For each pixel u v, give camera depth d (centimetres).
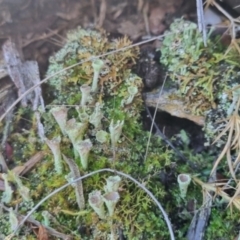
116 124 15
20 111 16
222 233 15
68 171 15
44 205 15
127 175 14
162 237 14
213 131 16
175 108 16
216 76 16
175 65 16
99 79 16
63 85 16
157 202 14
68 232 14
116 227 14
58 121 15
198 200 15
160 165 15
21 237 14
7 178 15
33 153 16
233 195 15
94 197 14
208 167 16
